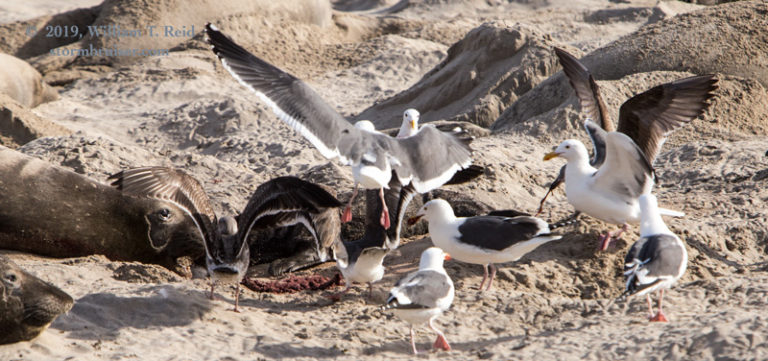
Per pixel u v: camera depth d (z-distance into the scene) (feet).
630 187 40.75
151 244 45.42
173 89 113.50
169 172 32.60
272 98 29.58
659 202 52.65
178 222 45.60
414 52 134.51
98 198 44.24
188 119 92.32
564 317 35.06
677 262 31.09
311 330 33.88
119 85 117.08
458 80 94.02
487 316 35.58
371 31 160.35
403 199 38.19
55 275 38.55
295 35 141.90
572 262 42.27
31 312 28.99
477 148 67.67
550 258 42.68
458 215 50.85
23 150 62.08
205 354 30.14
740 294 35.24
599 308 35.68
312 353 30.89
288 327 34.24
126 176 31.27
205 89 114.11
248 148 79.87
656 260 30.86
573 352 28.86
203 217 33.47
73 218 43.55
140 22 132.67
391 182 38.27
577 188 42.24
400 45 139.95
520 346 30.50
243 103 94.68
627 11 161.07
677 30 84.99
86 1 183.01
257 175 62.34
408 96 97.91
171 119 93.04
